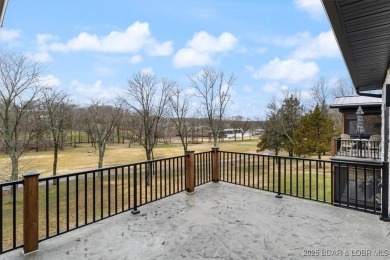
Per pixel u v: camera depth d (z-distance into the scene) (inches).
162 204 169.9
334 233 124.6
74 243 118.1
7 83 504.7
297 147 800.3
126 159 885.2
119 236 124.5
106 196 476.7
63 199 465.4
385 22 109.3
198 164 218.8
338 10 98.7
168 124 788.0
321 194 438.3
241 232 127.0
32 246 110.8
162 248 112.3
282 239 119.1
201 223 138.6
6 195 499.5
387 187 140.4
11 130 516.4
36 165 740.7
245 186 211.9
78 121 768.9
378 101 503.5
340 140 407.2
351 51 149.1
